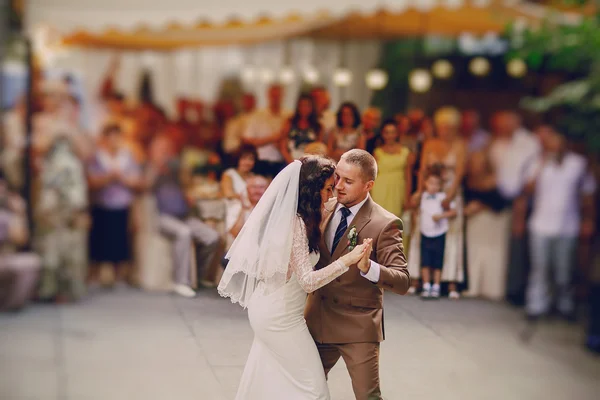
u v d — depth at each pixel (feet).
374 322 11.09
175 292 18.86
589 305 20.54
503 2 22.66
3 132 21.68
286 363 10.98
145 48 29.30
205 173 18.52
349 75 29.35
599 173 21.90
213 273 18.24
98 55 28.78
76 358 14.75
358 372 11.06
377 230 10.86
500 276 18.71
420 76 28.50
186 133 25.44
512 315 18.17
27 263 19.49
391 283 10.55
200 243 18.26
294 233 10.75
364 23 26.84
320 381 11.02
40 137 21.57
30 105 21.99
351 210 11.10
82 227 20.75
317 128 17.28
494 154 20.54
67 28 21.68
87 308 18.57
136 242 20.75
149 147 22.95
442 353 15.48
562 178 20.40
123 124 24.43
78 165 21.20
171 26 26.05
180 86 30.83
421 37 29.35
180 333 15.99
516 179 20.18
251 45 30.32
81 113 24.99
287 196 10.80
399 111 28.89
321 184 10.82
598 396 14.15
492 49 29.07
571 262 20.33
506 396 13.82
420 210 16.57
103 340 15.93
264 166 17.80
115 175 21.36
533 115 23.22
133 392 13.47
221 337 15.83
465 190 17.92
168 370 14.32
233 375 14.19
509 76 28.60
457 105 29.27
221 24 25.75
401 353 15.29
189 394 13.25
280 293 10.89
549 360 16.06
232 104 27.30
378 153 16.51
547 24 22.16
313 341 11.18
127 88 29.71
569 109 22.47
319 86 29.14
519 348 16.39
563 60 22.62
